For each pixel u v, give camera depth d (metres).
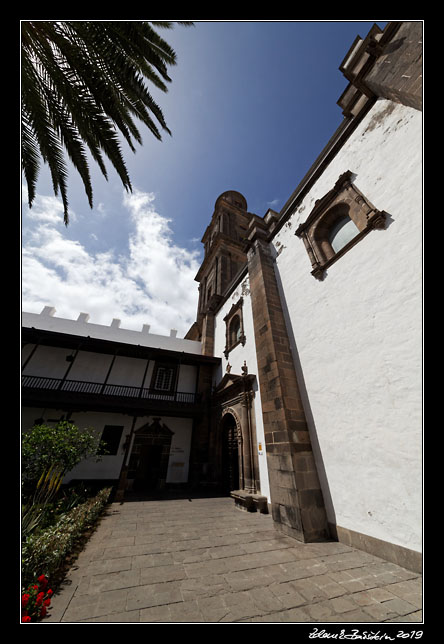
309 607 2.70
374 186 5.50
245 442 8.98
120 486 9.34
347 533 4.70
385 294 4.82
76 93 5.04
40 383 12.82
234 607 2.69
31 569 2.86
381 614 2.58
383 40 4.88
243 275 13.07
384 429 4.38
